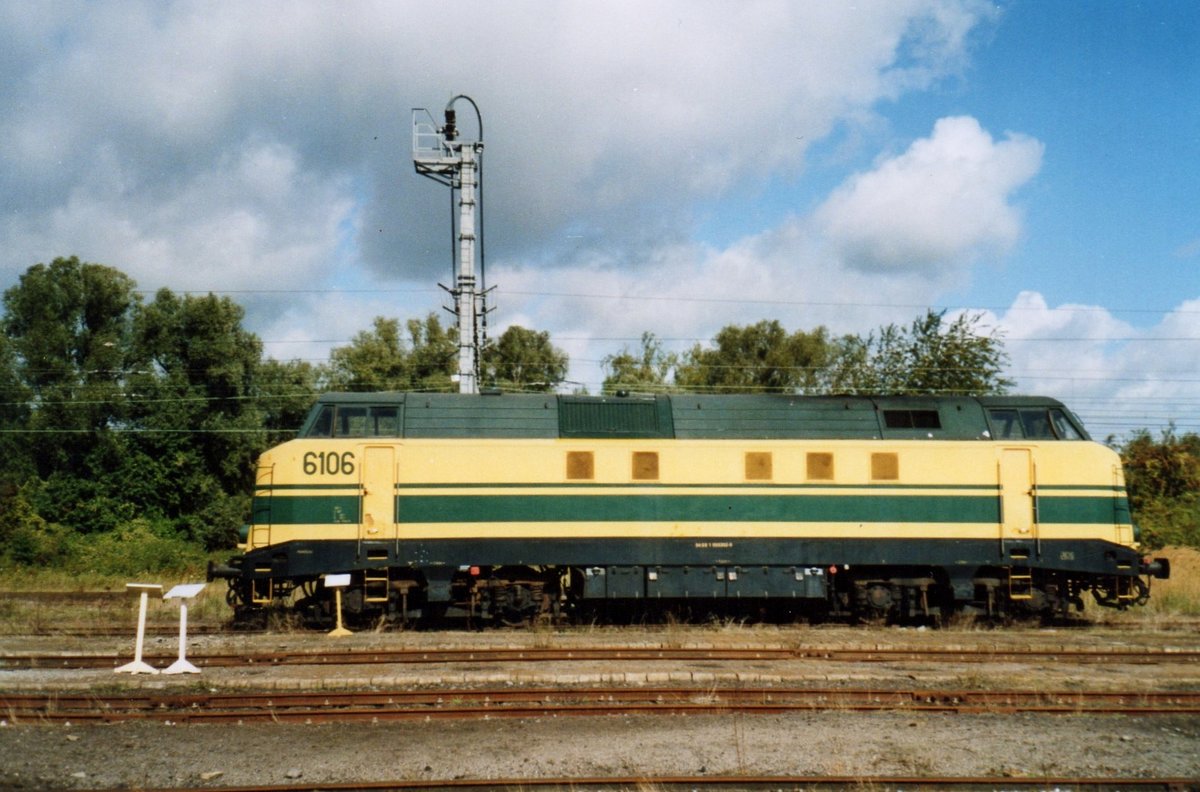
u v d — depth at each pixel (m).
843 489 18.48
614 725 10.96
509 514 18.03
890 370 31.88
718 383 54.38
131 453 42.41
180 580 29.59
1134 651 15.67
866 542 18.41
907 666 14.40
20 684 12.58
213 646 15.67
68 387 43.34
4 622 18.75
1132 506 32.47
